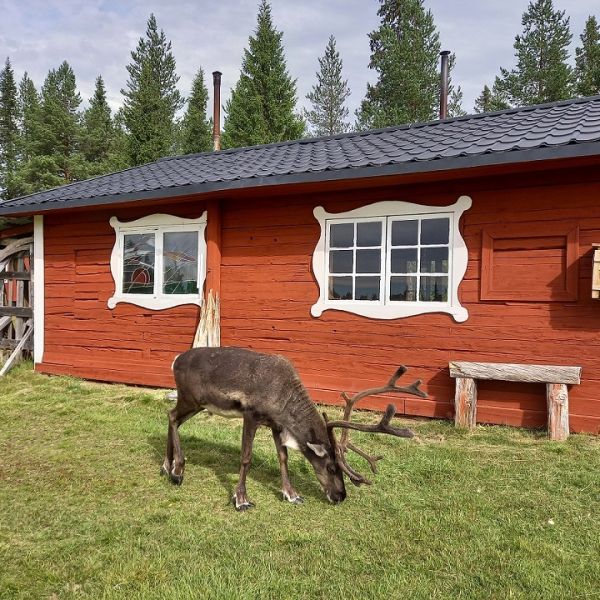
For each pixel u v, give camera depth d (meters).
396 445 5.24
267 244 7.43
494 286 6.02
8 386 8.31
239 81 35.22
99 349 8.87
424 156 5.70
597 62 33.69
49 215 9.32
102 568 3.08
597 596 2.75
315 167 6.41
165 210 8.20
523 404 5.82
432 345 6.36
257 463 4.84
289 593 2.82
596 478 4.29
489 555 3.16
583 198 5.57
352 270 6.90
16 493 4.18
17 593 2.85
